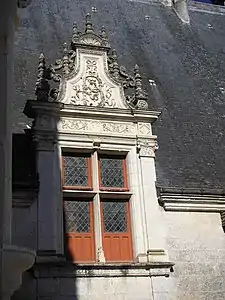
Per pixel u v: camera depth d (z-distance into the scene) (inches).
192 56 639.1
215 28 727.1
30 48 530.0
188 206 414.0
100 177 406.9
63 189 388.5
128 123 424.5
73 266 358.6
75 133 402.6
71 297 354.0
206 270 400.5
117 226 398.0
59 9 621.0
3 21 221.0
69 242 378.6
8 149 208.4
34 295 345.4
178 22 706.2
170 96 545.3
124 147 415.5
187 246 402.9
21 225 362.9
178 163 453.7
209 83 593.3
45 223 366.6
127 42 614.9
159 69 586.6
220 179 450.0
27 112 404.5
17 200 367.9
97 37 446.9
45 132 392.5
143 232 392.8
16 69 492.7
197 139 495.2
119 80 435.8
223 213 421.4
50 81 435.2
